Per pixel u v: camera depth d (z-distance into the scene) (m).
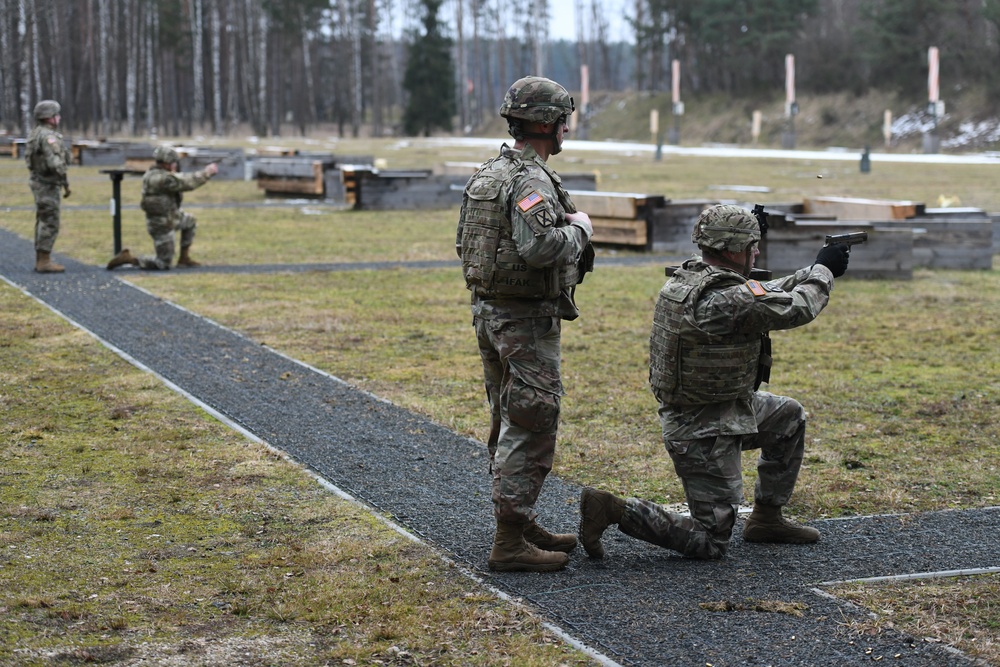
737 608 4.90
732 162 51.75
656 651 4.48
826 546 5.84
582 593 5.12
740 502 5.58
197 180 16.59
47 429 8.02
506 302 5.28
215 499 6.54
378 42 113.75
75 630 4.68
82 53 95.12
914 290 15.45
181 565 5.46
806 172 43.31
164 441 7.77
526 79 5.30
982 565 5.54
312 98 111.56
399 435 8.02
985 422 8.59
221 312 13.07
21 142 51.00
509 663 4.37
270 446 7.66
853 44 85.81
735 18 93.00
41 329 11.73
